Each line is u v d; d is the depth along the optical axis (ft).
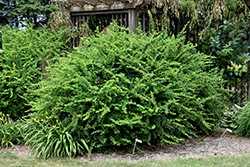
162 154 12.66
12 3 67.31
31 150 12.78
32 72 17.93
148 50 14.08
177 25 22.95
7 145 13.97
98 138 12.46
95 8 22.33
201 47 21.13
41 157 12.43
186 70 14.99
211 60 20.10
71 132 12.91
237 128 16.33
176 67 14.66
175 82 13.46
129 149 13.02
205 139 14.96
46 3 64.75
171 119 12.91
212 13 20.01
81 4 22.76
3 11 62.75
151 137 14.10
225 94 17.74
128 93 12.50
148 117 12.61
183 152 12.90
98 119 12.25
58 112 13.19
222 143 14.21
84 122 12.75
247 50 19.77
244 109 16.33
